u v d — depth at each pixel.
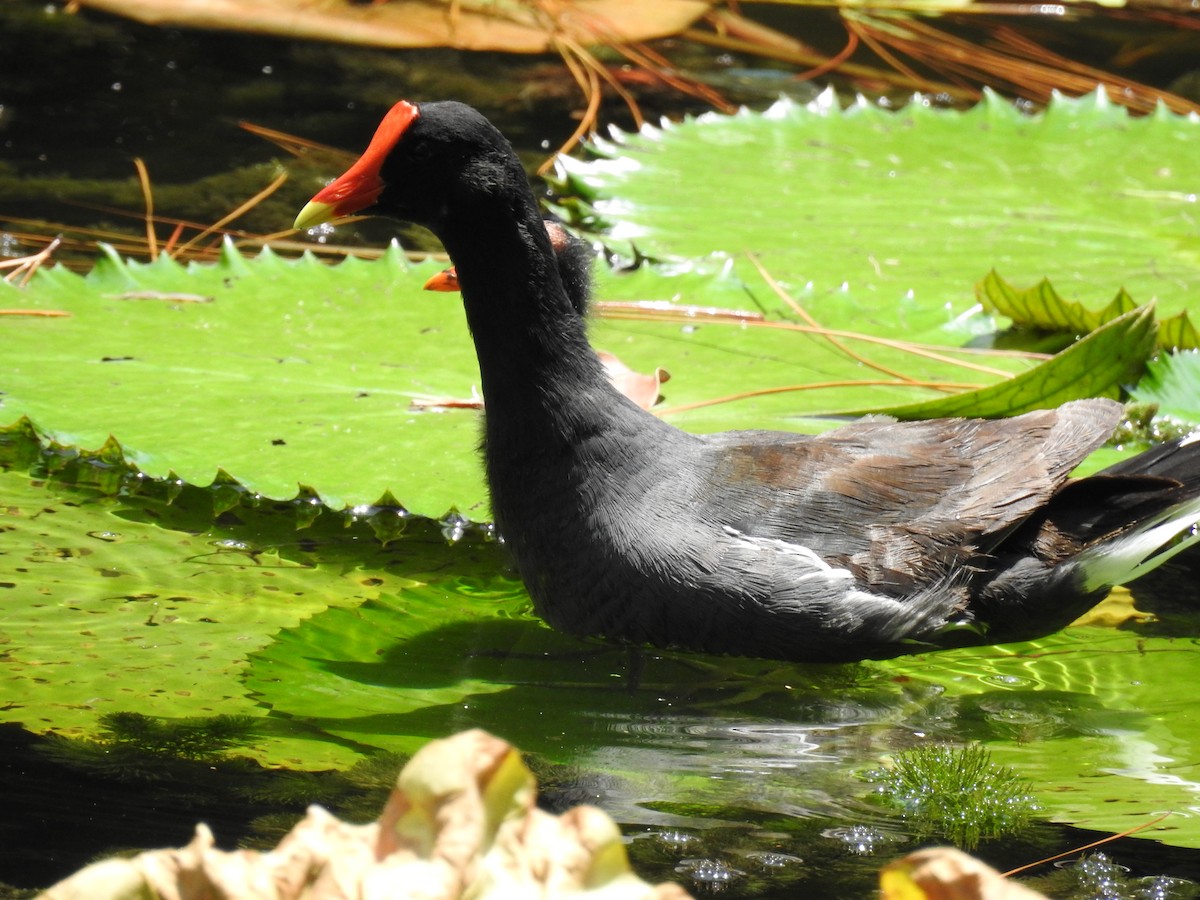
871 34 17.66
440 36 16.55
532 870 2.63
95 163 13.09
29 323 9.82
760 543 6.82
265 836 5.07
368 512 8.44
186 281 10.59
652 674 6.90
